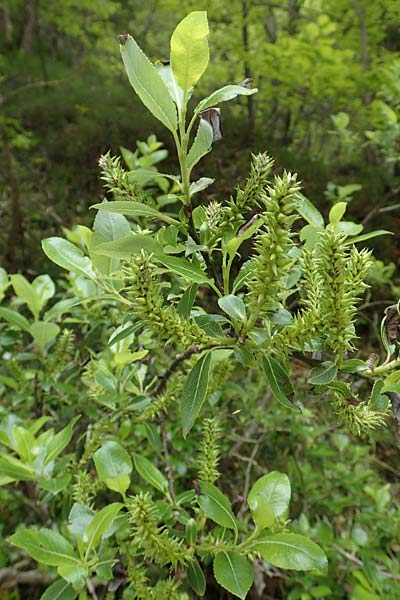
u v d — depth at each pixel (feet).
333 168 5.60
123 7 9.66
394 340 0.92
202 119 0.86
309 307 0.87
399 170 5.27
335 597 2.02
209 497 1.03
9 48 9.37
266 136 6.28
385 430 3.14
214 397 1.77
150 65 0.79
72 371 2.10
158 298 0.87
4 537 2.23
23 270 4.78
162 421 1.44
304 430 2.47
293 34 6.48
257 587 1.95
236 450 2.54
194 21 0.77
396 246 5.06
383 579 1.87
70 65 10.39
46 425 2.19
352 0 5.13
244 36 6.28
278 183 0.76
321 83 4.51
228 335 0.92
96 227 1.02
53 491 1.21
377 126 4.15
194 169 5.59
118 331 1.08
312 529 2.06
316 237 1.05
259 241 0.80
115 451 1.13
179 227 0.89
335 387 0.87
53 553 1.04
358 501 2.30
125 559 1.31
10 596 2.18
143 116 6.48
